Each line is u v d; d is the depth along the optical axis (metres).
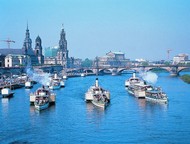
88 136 123.31
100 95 192.12
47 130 131.88
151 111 170.50
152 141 116.81
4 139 119.62
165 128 134.25
